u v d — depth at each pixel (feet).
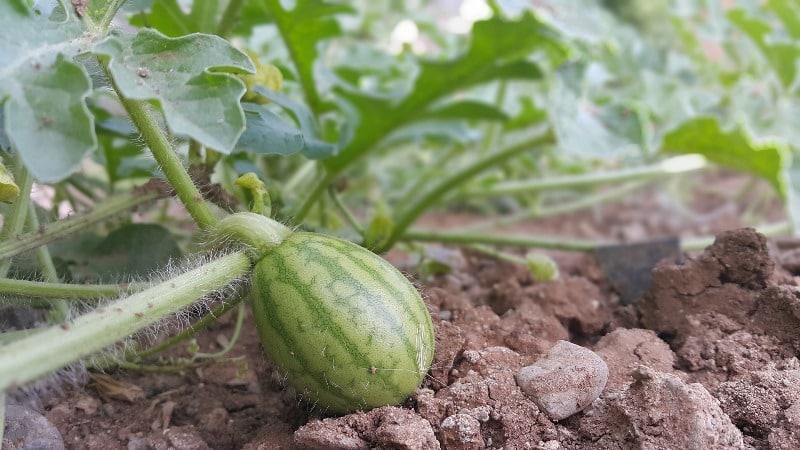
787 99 1.87
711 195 2.52
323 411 0.85
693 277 1.08
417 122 1.61
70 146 0.64
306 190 1.47
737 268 1.06
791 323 0.98
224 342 1.15
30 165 0.62
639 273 1.28
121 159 1.31
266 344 0.83
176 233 1.34
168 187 1.03
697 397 0.77
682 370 0.98
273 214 1.13
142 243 1.11
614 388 0.89
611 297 1.28
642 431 0.77
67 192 1.27
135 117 0.87
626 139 1.43
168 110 0.71
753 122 1.90
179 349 1.12
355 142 1.38
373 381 0.80
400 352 0.81
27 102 0.65
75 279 1.07
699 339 1.01
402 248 1.60
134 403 0.99
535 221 2.26
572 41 1.76
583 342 1.13
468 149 2.25
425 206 1.43
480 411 0.82
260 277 0.83
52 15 0.80
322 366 0.80
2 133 0.88
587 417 0.84
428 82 1.38
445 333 0.99
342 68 1.80
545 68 1.99
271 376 1.05
